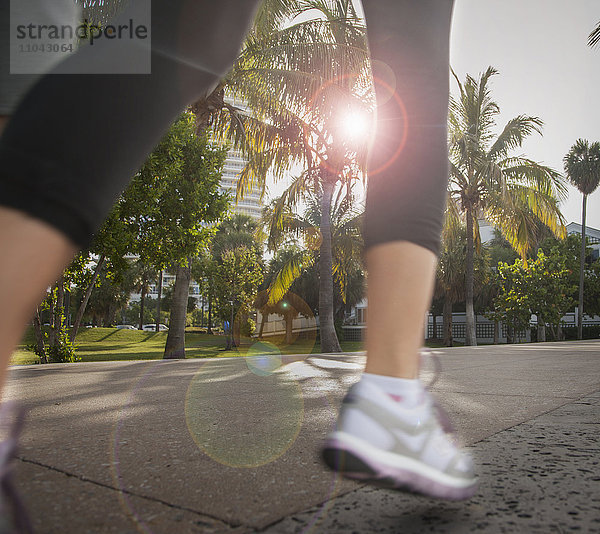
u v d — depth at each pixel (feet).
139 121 2.02
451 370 12.12
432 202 2.72
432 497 2.43
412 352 2.57
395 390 2.46
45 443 4.15
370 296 2.67
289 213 49.73
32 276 1.67
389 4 2.91
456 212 57.00
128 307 254.27
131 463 3.50
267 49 33.37
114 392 7.98
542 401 6.70
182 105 2.27
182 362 17.42
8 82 2.26
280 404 6.48
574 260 114.42
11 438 1.88
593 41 25.98
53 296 27.96
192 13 2.21
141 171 27.04
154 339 113.29
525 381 9.43
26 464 3.46
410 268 2.61
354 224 50.37
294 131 37.93
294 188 45.65
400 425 2.38
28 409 6.16
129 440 4.27
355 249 49.96
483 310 109.29
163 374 11.57
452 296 88.33
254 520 2.43
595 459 3.65
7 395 7.72
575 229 130.31
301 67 33.17
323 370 12.62
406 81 2.84
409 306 2.57
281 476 3.19
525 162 58.75
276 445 4.08
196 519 2.43
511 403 6.49
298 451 3.87
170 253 29.01
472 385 8.68
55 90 1.82
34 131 1.73
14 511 1.80
